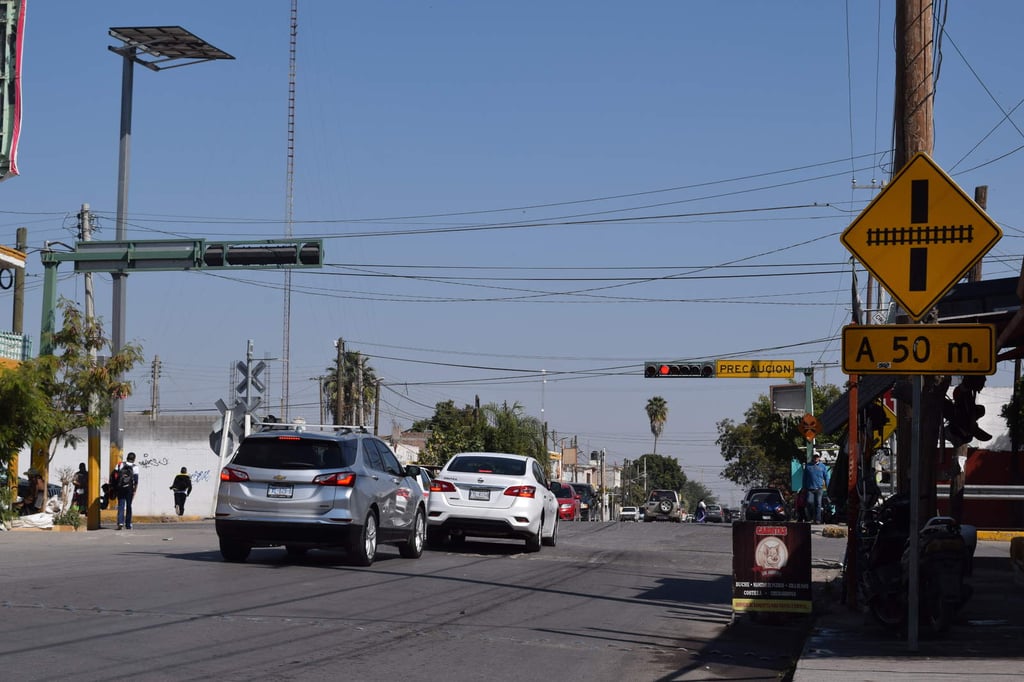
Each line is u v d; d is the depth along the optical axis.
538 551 20.62
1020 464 36.09
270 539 15.70
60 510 27.77
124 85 32.31
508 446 65.00
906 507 11.05
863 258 9.36
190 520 40.38
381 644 9.58
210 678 7.81
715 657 9.92
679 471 166.12
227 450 29.28
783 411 41.12
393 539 17.44
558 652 9.73
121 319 28.83
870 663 8.79
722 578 16.86
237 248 26.69
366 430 17.55
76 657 8.30
